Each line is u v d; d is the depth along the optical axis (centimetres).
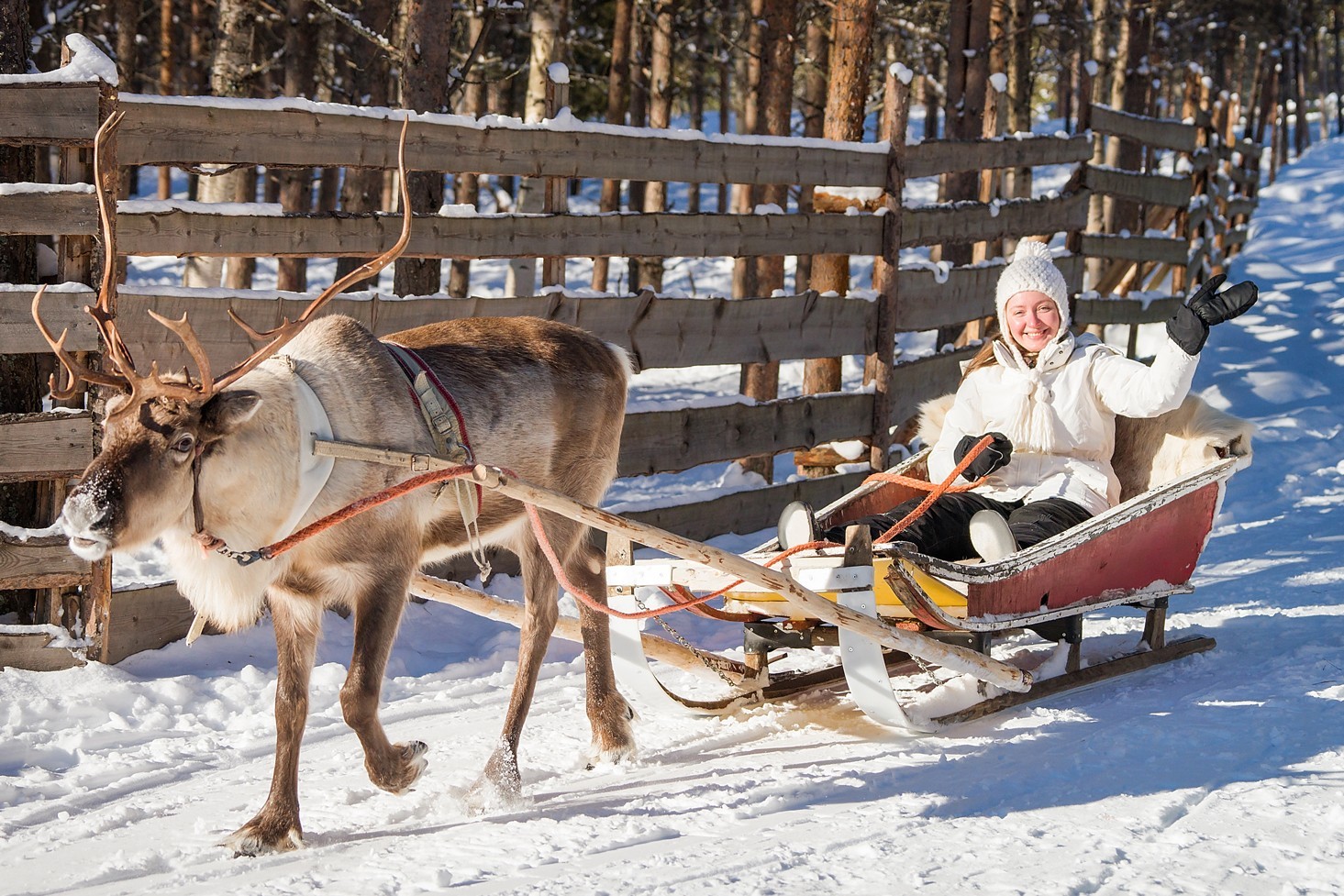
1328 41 5506
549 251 688
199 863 363
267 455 385
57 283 534
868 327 868
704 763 452
